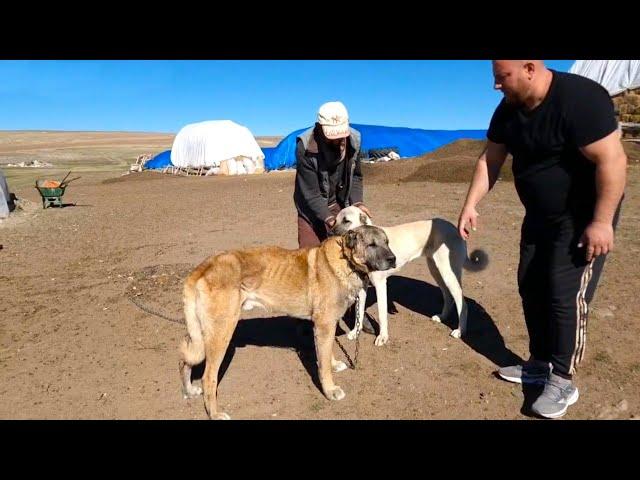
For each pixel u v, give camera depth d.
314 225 5.39
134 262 8.73
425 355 4.91
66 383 4.55
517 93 3.44
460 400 4.10
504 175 16.41
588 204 3.49
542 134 3.48
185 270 7.98
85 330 5.75
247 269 4.29
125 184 26.17
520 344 5.00
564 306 3.66
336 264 4.25
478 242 8.74
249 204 15.37
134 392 4.38
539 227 3.79
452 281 5.25
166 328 5.73
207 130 32.88
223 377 4.64
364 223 4.90
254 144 33.84
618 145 3.24
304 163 5.02
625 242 8.23
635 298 5.85
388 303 6.38
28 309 6.53
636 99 23.23
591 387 4.13
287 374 4.68
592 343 4.83
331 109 4.69
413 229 5.38
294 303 4.41
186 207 15.59
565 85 3.31
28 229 12.66
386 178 18.67
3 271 8.52
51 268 8.63
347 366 4.77
